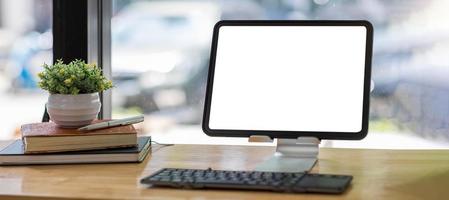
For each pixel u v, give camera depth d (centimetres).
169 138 219
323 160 147
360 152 159
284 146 146
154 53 216
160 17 214
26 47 215
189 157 152
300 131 144
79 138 142
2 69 218
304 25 147
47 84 149
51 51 212
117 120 154
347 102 143
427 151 161
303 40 147
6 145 167
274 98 146
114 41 216
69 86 147
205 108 148
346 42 145
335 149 164
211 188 116
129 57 217
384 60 207
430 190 115
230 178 120
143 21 215
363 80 142
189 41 214
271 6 208
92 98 150
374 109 209
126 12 214
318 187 112
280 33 148
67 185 120
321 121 143
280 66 147
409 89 208
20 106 219
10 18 214
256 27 149
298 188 113
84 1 202
